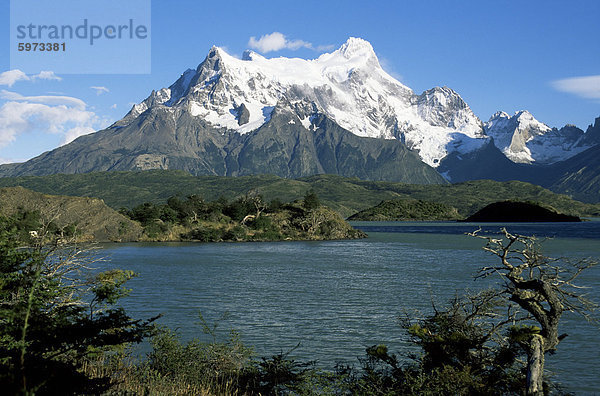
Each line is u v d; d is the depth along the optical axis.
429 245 136.50
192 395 16.44
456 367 16.03
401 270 75.12
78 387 12.03
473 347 16.48
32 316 13.28
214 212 165.25
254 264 84.69
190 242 144.62
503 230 16.33
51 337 13.43
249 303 46.19
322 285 58.78
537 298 15.09
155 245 130.50
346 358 27.30
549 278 15.93
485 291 18.17
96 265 77.75
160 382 16.97
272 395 18.05
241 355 21.62
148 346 26.11
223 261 89.38
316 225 169.25
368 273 71.38
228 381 18.58
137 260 90.56
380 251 115.19
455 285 56.94
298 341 31.53
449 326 17.59
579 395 21.48
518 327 15.52
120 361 19.08
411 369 17.38
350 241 156.38
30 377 11.01
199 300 47.53
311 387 18.22
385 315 40.12
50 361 12.23
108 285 17.34
